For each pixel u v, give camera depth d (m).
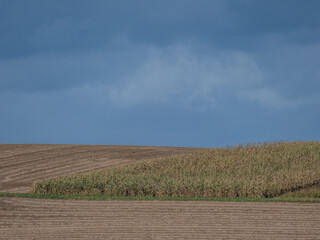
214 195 52.31
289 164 73.75
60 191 53.50
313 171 65.31
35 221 39.31
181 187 52.66
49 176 65.19
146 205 45.91
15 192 54.81
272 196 53.28
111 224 38.12
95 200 48.56
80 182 55.00
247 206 45.66
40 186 53.91
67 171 68.81
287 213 42.66
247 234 34.94
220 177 62.75
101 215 41.53
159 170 69.19
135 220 39.53
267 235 34.75
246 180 56.62
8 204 45.81
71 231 35.84
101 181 55.44
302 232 35.75
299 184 57.81
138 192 52.94
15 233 35.28
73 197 49.78
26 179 63.06
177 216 41.12
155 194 53.12
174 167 71.25
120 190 53.09
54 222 38.91
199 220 39.56
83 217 40.75
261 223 38.62
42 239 33.50
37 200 47.97
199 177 61.25
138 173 66.62
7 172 67.38
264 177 61.94
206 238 33.72
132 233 35.12
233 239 33.53
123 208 44.44
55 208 44.31
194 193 52.47
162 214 41.94
